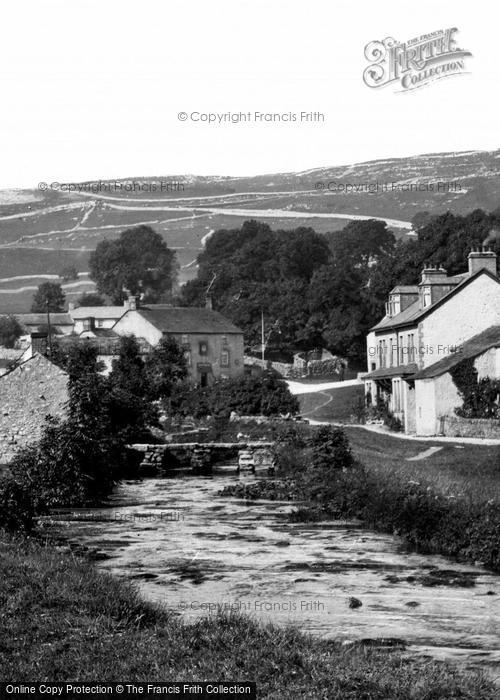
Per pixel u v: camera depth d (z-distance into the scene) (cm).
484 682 1922
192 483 6038
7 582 2439
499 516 3375
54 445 4784
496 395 7588
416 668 2017
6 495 3581
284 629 2219
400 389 8975
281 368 15550
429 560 3291
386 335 9906
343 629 2411
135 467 6594
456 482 4225
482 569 3145
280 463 6431
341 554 3400
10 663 1912
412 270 15162
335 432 5484
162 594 2764
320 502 4656
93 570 2689
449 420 7538
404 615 2542
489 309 8400
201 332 14262
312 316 16638
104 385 5559
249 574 3053
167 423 9056
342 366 15488
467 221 14725
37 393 5425
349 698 1792
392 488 4156
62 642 2042
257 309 17500
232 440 7931
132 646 2022
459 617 2525
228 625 2191
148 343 13325
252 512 4534
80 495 4788
